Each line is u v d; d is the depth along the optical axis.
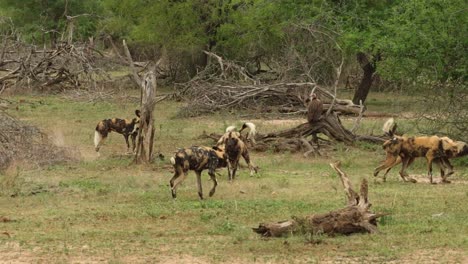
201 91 48.12
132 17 70.50
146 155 30.11
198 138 37.66
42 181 25.88
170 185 23.69
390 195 23.47
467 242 16.97
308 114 34.00
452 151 25.58
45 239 17.58
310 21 50.78
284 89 47.03
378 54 49.97
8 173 25.52
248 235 17.86
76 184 25.55
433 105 32.16
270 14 57.41
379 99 60.44
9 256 16.06
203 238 17.86
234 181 26.50
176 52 68.12
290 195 23.66
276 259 15.66
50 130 39.47
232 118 45.62
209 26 65.38
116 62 61.22
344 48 50.25
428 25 32.16
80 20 81.25
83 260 15.76
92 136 38.34
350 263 15.33
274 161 30.94
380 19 51.09
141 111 30.03
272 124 43.09
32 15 81.75
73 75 58.94
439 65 31.81
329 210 20.70
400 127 37.91
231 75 55.62
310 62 50.47
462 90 31.62
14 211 21.23
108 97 55.06
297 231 17.70
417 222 19.28
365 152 33.22
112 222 19.72
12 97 56.38
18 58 59.22
